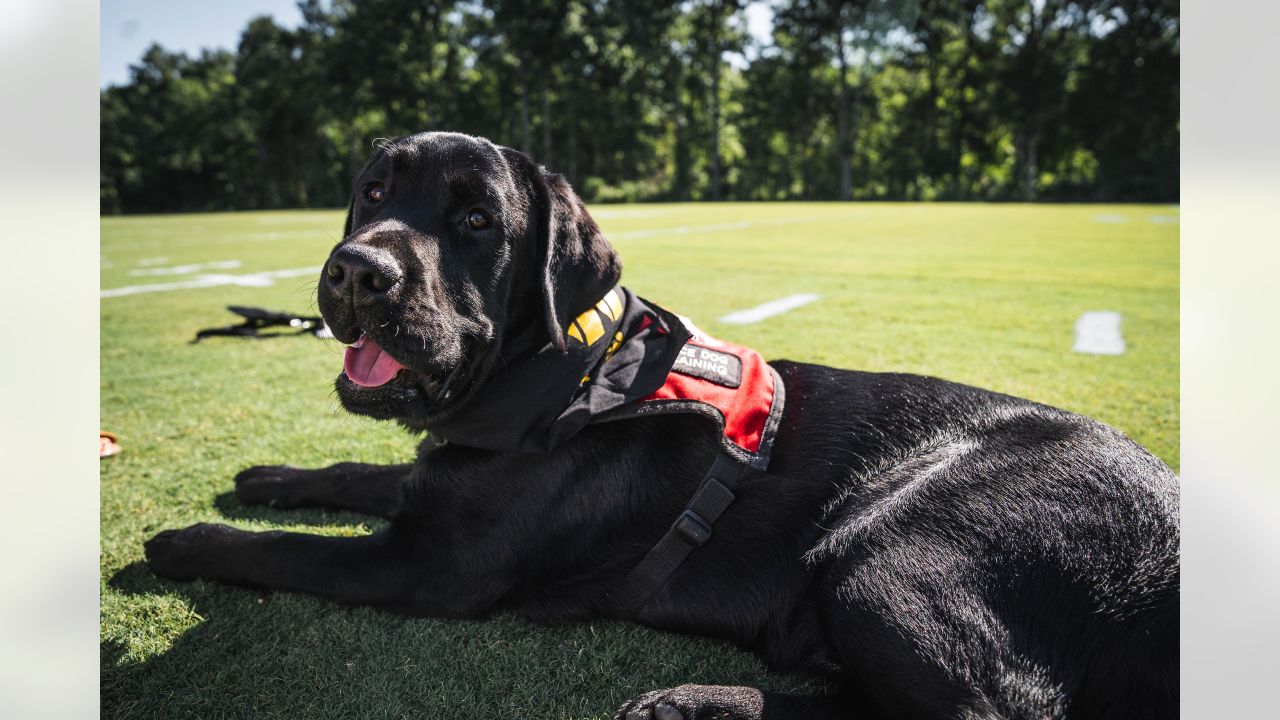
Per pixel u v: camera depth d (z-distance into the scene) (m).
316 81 61.31
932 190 53.78
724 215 28.17
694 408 2.33
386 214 2.33
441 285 2.21
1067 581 2.00
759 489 2.32
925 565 2.05
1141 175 46.38
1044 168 54.66
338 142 64.94
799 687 2.21
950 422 2.40
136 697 2.00
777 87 55.75
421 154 2.40
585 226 2.51
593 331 2.42
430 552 2.35
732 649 2.35
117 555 2.72
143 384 4.91
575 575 2.39
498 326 2.37
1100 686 1.93
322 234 19.30
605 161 61.41
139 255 13.34
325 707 2.00
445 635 2.33
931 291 8.68
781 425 2.46
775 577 2.27
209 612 2.38
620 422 2.44
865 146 57.81
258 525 2.99
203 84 65.94
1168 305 7.82
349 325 2.11
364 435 4.02
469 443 2.32
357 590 2.37
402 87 56.66
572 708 2.05
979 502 2.13
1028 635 1.96
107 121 61.19
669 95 57.69
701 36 56.47
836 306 7.64
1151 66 47.72
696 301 7.88
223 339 6.24
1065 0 50.84
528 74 55.44
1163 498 2.10
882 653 1.97
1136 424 4.10
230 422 4.19
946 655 1.93
